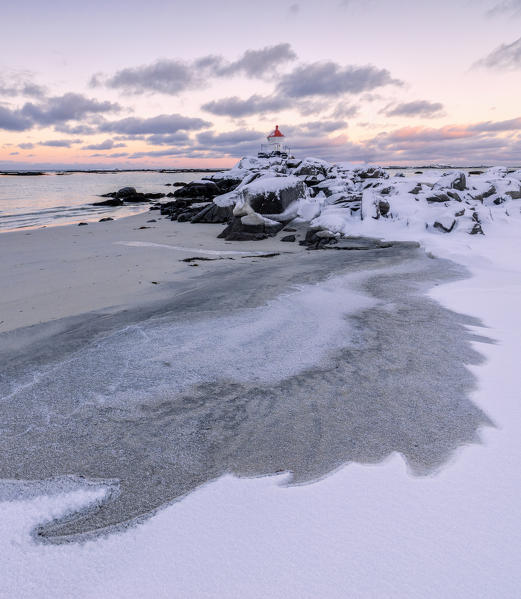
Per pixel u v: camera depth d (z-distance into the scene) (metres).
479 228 10.62
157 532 1.69
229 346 3.77
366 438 2.34
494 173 21.02
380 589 1.42
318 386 2.97
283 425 2.48
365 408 2.66
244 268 7.85
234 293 5.76
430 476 2.01
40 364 3.44
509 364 3.28
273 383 3.03
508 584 1.44
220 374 3.18
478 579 1.46
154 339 3.98
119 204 30.58
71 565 1.55
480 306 4.89
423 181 16.78
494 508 1.80
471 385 2.94
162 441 2.33
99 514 1.80
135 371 3.25
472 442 2.28
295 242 11.77
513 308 4.77
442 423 2.48
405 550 1.58
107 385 3.01
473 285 5.94
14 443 2.31
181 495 1.91
